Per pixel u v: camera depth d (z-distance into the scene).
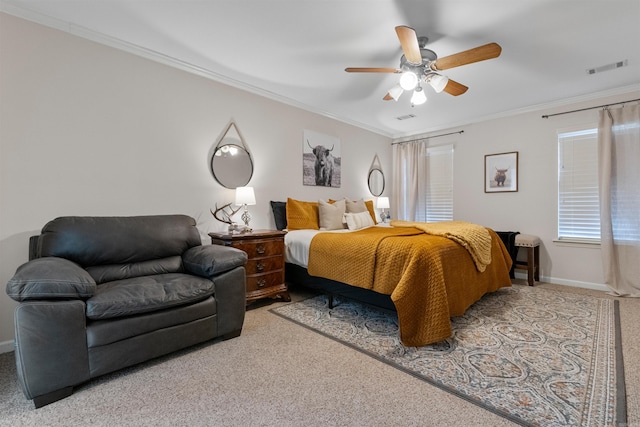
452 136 4.82
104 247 2.07
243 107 3.38
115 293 1.68
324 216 3.60
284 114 3.81
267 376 1.69
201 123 3.04
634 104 3.30
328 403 1.46
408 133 5.37
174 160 2.86
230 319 2.17
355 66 2.91
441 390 1.56
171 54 2.71
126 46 2.52
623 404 1.42
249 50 2.62
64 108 2.26
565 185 3.81
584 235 3.69
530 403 1.44
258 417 1.36
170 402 1.47
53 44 2.21
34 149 2.14
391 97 2.81
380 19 2.15
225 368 1.78
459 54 2.13
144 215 2.63
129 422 1.33
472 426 1.29
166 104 2.80
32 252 1.99
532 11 2.04
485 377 1.67
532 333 2.25
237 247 2.72
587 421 1.31
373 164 5.17
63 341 1.49
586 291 3.44
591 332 2.25
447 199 4.90
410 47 1.97
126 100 2.56
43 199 2.18
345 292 2.67
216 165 3.15
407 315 2.04
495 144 4.36
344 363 1.84
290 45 2.53
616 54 2.63
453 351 1.98
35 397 1.42
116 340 1.64
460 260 2.44
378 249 2.36
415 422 1.32
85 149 2.36
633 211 3.27
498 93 3.54
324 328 2.39
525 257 4.09
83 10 2.09
